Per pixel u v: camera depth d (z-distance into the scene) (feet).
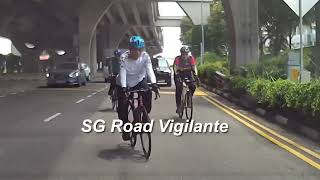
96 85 119.14
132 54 31.50
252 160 30.27
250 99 61.05
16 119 49.16
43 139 37.06
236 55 100.42
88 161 29.60
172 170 27.43
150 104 31.86
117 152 32.32
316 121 38.78
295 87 44.19
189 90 48.42
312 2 44.80
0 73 233.35
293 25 116.26
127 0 247.91
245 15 100.32
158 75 118.42
